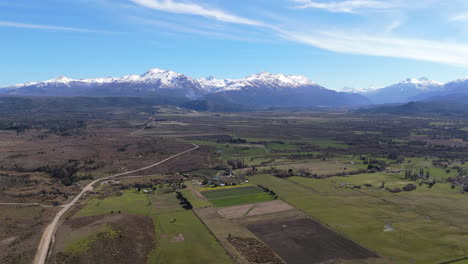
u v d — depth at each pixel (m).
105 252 93.00
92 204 138.62
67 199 146.50
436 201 139.00
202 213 127.31
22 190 153.25
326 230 110.75
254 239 104.12
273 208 132.88
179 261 91.81
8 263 86.62
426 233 107.75
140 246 100.06
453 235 106.06
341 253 95.19
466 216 122.12
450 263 89.19
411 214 124.81
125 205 138.00
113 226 108.06
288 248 98.38
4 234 105.56
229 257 93.50
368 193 151.50
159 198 148.38
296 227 113.38
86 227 108.00
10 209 129.75
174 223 118.19
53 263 85.88
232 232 109.62
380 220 119.00
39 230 107.69
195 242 103.19
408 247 98.38
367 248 97.88
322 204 137.00
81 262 87.19
